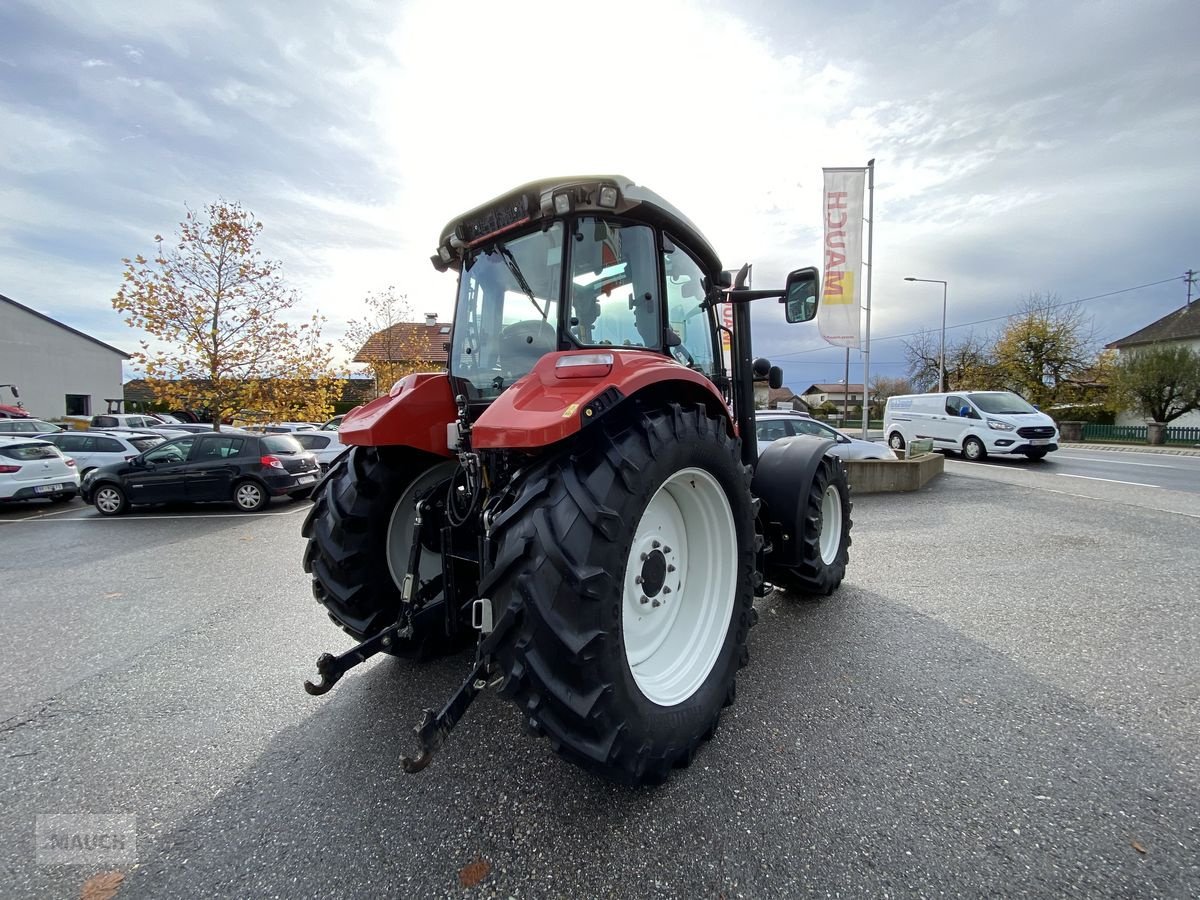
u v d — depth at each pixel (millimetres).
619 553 1734
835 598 3812
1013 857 1578
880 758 2051
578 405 1704
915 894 1460
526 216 2260
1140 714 2326
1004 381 28781
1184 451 16828
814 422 9898
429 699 2574
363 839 1702
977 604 3668
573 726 1655
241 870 1589
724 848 1632
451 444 2568
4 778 2047
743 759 2059
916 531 5852
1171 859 1564
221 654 3150
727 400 3154
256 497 8914
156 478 8750
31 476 9070
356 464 2627
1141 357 23969
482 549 2035
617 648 1712
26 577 4910
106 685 2779
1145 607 3562
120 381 35500
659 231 2438
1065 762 2010
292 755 2158
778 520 3414
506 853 1631
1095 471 11211
